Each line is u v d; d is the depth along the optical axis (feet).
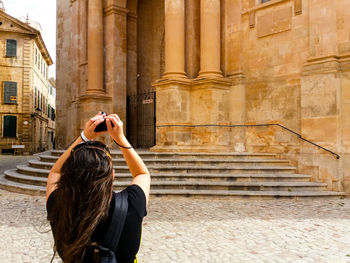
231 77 41.22
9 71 111.14
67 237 3.64
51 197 4.13
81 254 3.60
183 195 28.07
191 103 40.96
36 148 124.47
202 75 40.27
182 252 14.98
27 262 13.98
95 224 3.63
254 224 19.75
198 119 40.24
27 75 113.60
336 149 30.50
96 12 51.44
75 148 4.12
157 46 60.44
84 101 51.26
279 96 37.37
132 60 55.52
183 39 41.04
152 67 60.03
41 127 138.41
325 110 31.45
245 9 40.78
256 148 39.04
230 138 40.78
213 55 40.22
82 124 51.26
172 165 34.09
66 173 3.86
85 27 57.88
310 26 33.73
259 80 39.32
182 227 19.03
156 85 41.01
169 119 39.58
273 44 38.17
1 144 108.47
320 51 32.78
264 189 29.25
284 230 18.51
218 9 40.88
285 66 37.01
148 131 56.54
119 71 52.08
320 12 32.96
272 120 37.83
